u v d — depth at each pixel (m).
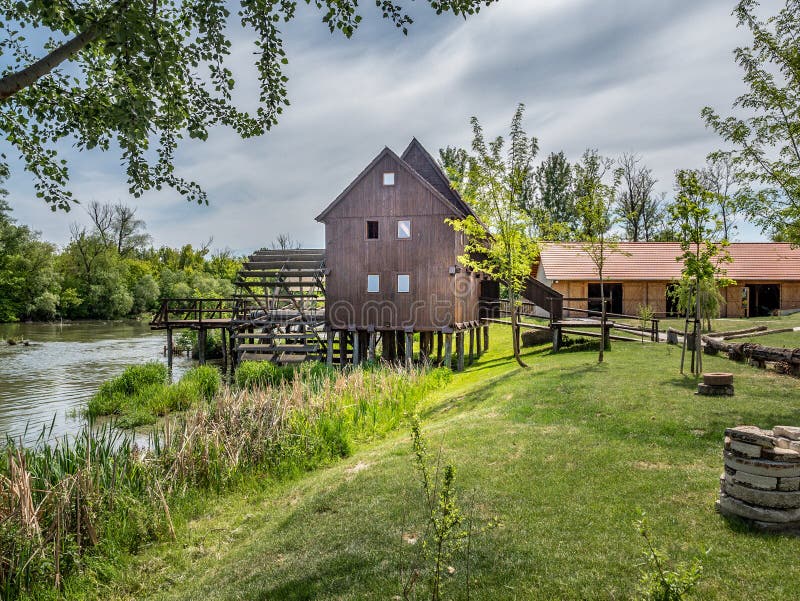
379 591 4.34
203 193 8.32
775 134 9.50
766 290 32.03
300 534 5.81
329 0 7.49
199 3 7.28
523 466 6.77
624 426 8.13
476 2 7.70
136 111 6.51
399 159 22.12
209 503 7.60
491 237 18.44
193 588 5.19
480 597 4.07
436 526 3.66
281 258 27.91
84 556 5.88
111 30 5.69
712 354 15.13
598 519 5.16
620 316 20.39
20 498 5.71
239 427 9.57
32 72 5.68
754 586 3.90
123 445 8.41
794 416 8.03
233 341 26.06
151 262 83.44
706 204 11.41
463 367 22.38
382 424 11.33
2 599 5.18
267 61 7.86
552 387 11.30
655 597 2.82
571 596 3.97
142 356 29.91
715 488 5.66
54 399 17.91
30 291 58.88
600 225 14.67
